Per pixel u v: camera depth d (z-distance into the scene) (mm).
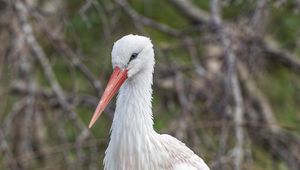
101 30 15406
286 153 13516
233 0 13453
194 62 13422
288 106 15477
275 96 15570
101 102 9125
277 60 15320
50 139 14219
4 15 13609
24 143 13383
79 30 15406
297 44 14703
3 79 13547
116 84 9203
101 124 14969
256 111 14430
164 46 14844
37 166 13852
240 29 12805
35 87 13516
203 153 12797
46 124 14219
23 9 13031
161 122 14539
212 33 13539
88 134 13016
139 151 9508
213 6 13523
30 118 13062
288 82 15617
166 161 9680
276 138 13695
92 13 15141
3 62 13523
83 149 14047
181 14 16469
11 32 13453
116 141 9539
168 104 14586
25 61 13234
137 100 9500
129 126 9477
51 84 13133
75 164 12750
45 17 13914
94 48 15133
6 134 13180
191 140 12461
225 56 12719
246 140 12750
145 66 9453
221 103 12414
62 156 13711
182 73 13781
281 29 15523
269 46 14820
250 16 12945
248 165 12250
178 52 15359
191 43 13758
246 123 12477
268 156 13742
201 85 13180
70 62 13227
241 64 13781
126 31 14852
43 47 15297
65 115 13094
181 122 12719
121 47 9273
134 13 13914
